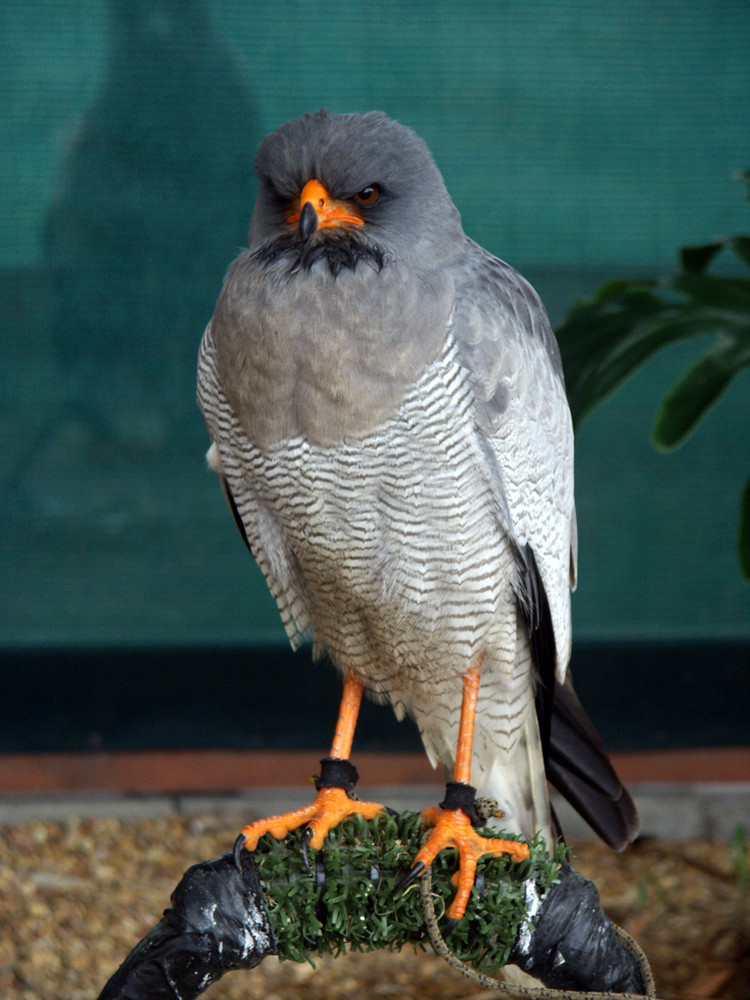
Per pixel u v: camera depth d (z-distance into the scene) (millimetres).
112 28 8312
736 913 8156
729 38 8297
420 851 3992
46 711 9445
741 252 6832
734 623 9117
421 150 4664
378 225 4492
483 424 4535
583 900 3883
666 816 9359
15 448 8844
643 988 3848
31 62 8320
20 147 8406
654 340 6758
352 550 4684
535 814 5387
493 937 3852
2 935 7848
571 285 8500
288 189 4609
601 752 5176
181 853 8977
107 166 8477
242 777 9703
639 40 8305
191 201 8578
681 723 9398
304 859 3865
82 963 7566
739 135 8391
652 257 8492
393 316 4340
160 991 3551
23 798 9531
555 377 5098
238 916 3719
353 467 4500
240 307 4492
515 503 4719
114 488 8984
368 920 3881
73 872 8711
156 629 9211
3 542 8961
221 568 9164
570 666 9266
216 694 9547
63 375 8773
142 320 8734
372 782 9695
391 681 5359
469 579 4688
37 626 9117
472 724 4871
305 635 5555
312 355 4359
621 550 9031
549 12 8266
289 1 8305
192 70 8391
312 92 8391
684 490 8984
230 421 4777
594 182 8430
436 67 8312
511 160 8383
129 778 9633
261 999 7406
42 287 8625
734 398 8898
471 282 4562
